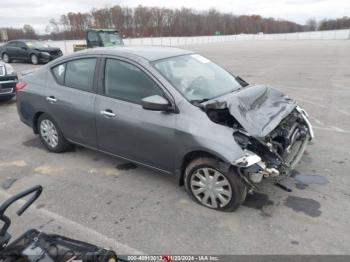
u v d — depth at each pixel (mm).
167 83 3648
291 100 4316
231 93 3904
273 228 3193
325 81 11227
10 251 2119
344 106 7598
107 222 3391
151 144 3746
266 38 80312
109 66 4141
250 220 3326
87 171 4535
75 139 4695
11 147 5535
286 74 13297
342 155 4781
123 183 4172
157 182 4160
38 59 19297
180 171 3660
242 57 22562
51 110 4797
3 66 8219
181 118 3477
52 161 4902
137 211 3557
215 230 3199
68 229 3293
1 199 3896
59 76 4770
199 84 3936
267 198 3695
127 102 3918
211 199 3518
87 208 3650
